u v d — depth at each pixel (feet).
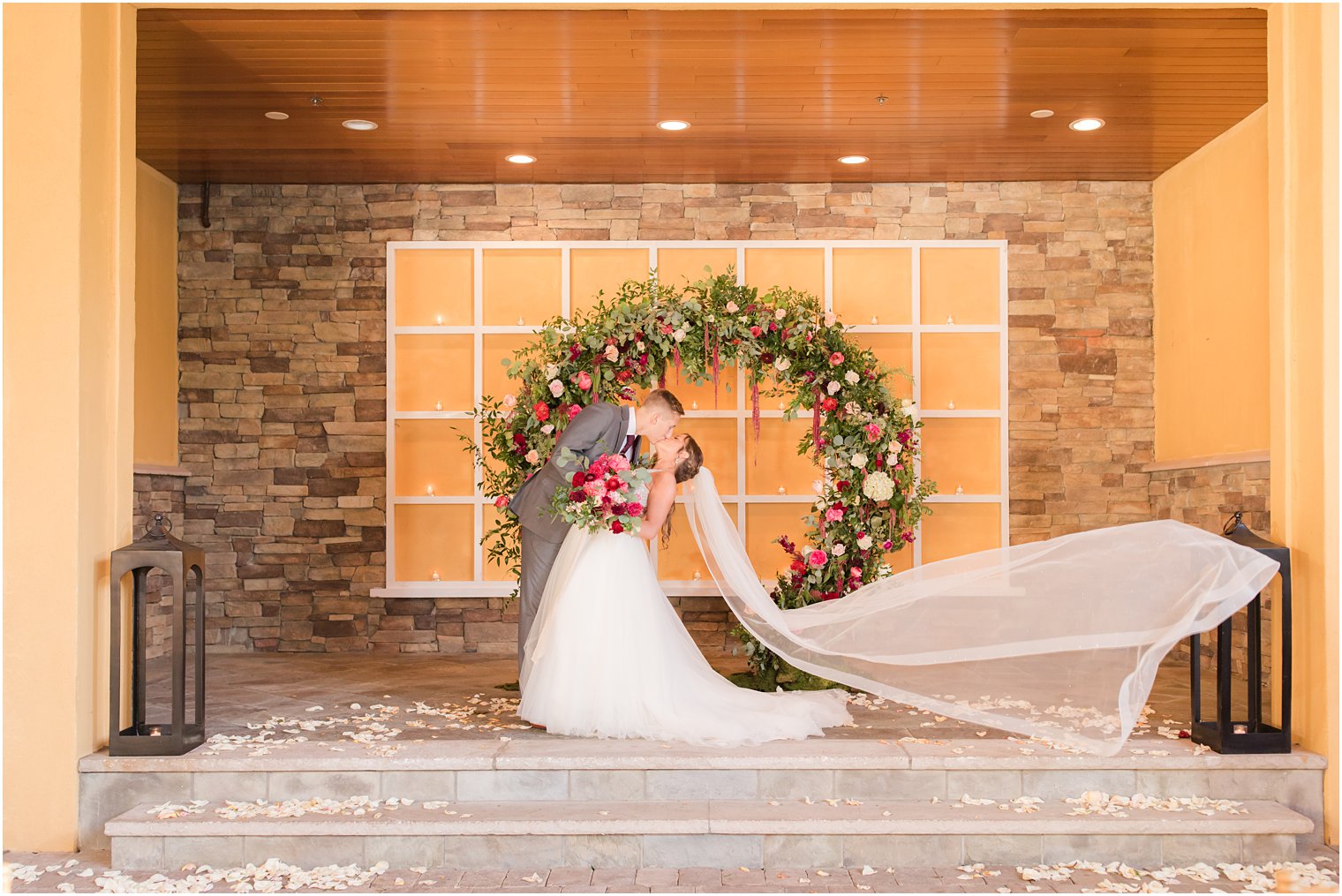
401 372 22.16
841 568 17.53
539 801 12.92
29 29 13.38
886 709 15.79
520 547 19.16
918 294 21.98
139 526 20.21
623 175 21.49
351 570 21.98
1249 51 15.38
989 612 14.29
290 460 22.06
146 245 20.77
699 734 13.70
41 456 13.19
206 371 22.06
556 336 17.74
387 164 20.83
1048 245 22.00
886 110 17.84
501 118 18.16
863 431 17.79
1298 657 13.67
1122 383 21.94
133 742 13.07
